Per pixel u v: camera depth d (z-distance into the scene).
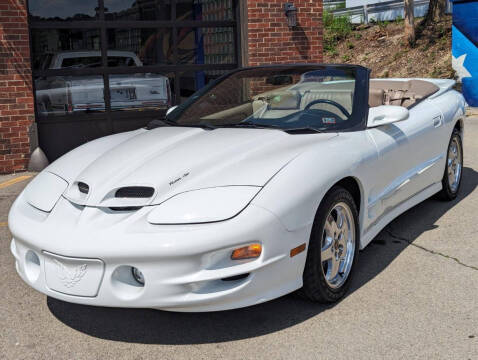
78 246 2.98
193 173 3.29
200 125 4.15
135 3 8.52
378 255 4.40
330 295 3.52
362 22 22.94
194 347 3.16
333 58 20.59
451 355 2.96
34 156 7.95
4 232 5.26
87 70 8.34
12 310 3.69
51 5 8.02
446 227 4.98
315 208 3.29
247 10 9.11
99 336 3.33
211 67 9.25
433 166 5.13
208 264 2.95
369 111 4.20
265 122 4.07
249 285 3.04
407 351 3.01
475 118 11.41
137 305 2.98
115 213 3.15
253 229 2.98
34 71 8.05
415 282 3.88
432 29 19.02
